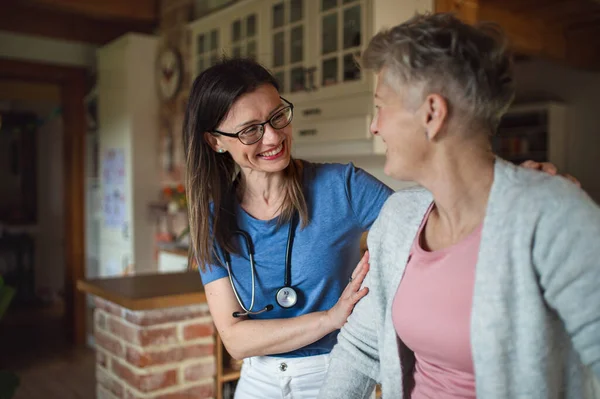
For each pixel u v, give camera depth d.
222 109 1.20
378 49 0.87
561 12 3.28
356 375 1.07
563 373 0.86
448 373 0.91
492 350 0.81
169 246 4.06
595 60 3.90
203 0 3.79
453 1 2.42
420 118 0.83
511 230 0.81
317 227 1.31
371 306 1.06
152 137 4.37
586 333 0.76
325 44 2.76
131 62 4.26
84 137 4.97
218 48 3.58
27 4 3.88
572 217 0.77
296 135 2.98
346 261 1.35
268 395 1.36
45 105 7.36
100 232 4.84
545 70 4.66
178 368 2.11
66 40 4.64
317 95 2.81
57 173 7.31
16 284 7.02
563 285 0.77
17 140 7.47
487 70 0.80
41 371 4.30
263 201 1.33
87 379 4.12
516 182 0.83
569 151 4.51
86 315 5.04
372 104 2.52
